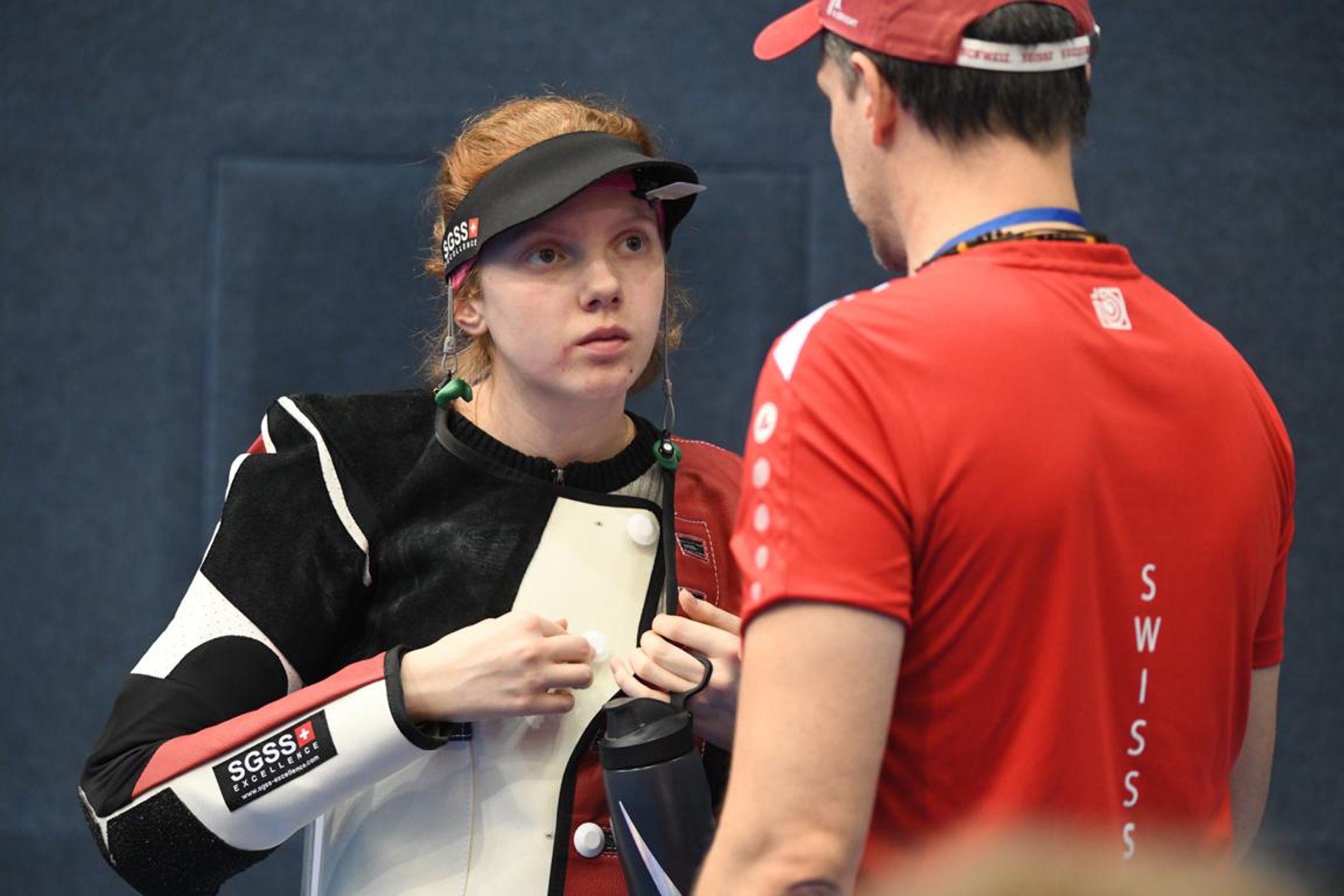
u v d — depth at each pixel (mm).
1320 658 11578
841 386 3609
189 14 11422
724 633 4770
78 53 11391
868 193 4117
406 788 4973
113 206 11406
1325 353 11695
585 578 5129
